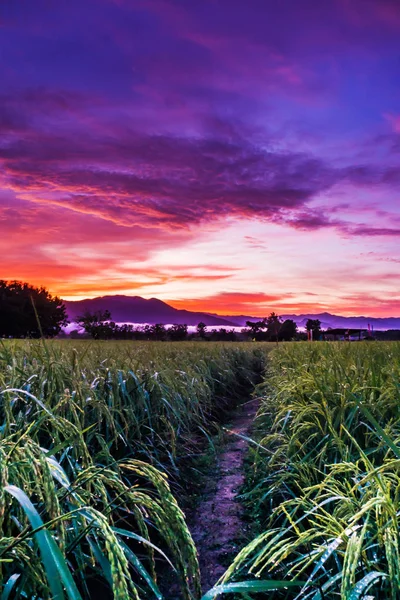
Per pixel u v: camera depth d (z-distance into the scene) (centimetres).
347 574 132
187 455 548
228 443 660
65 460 314
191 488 489
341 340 980
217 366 1070
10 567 172
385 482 193
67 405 358
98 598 269
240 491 468
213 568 323
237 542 355
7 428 240
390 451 289
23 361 465
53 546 113
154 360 707
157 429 531
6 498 164
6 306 5134
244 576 280
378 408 340
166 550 345
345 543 182
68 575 109
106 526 113
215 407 904
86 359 617
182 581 143
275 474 380
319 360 584
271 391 681
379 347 723
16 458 166
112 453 438
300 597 243
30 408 331
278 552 173
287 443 386
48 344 648
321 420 386
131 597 109
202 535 378
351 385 368
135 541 344
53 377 371
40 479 156
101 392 477
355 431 349
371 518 212
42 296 5647
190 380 748
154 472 153
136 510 165
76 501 165
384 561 197
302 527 292
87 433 379
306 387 424
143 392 513
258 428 662
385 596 192
